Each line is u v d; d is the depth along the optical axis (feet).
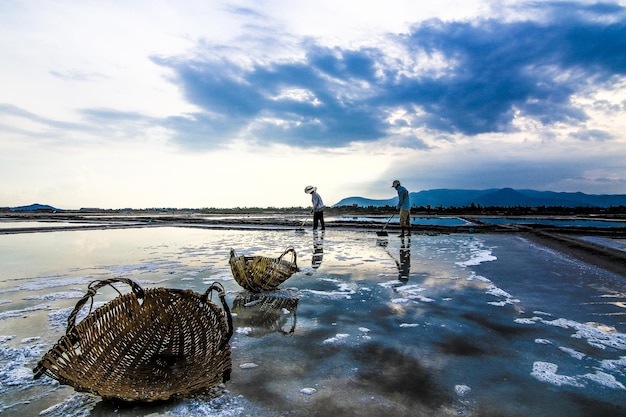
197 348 11.70
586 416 8.60
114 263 29.37
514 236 48.83
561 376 10.51
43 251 36.91
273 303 17.97
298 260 30.40
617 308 16.89
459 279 22.89
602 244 37.91
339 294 19.56
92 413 8.82
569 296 18.89
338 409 8.83
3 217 114.21
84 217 113.80
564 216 103.04
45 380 10.46
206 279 23.30
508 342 13.00
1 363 11.44
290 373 10.73
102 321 11.17
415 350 12.34
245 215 139.03
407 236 49.49
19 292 20.15
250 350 12.40
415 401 9.20
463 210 129.08
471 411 8.77
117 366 10.61
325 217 116.47
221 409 8.86
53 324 15.01
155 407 9.02
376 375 10.58
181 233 58.70
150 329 12.11
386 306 17.35
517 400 9.27
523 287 20.80
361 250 36.29
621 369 10.96
